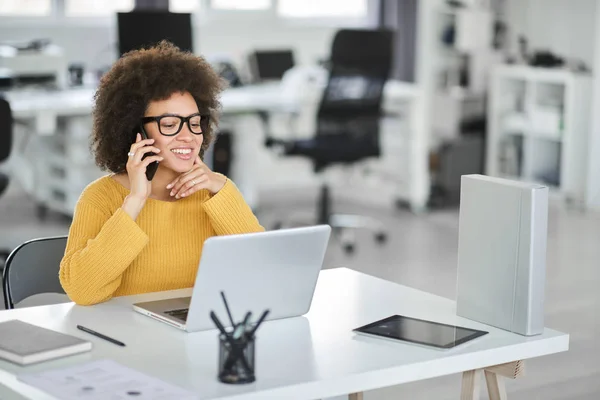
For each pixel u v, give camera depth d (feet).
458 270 7.41
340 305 7.75
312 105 21.50
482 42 25.08
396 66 26.76
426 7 24.99
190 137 8.13
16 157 21.93
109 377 5.83
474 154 25.66
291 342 6.73
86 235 7.98
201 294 6.75
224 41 25.89
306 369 6.14
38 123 19.02
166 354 6.41
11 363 6.20
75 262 7.61
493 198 7.05
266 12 26.30
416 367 6.31
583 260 19.17
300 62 26.94
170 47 8.56
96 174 20.76
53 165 21.80
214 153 22.54
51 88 21.26
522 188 6.84
